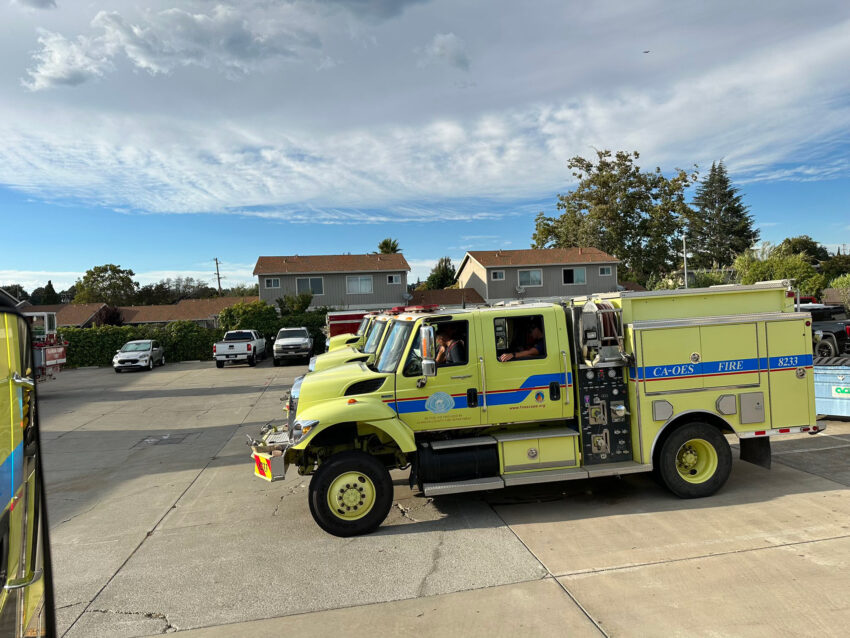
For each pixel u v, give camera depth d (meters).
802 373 6.14
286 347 26.44
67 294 89.12
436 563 4.80
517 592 4.20
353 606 4.15
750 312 6.30
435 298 38.78
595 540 5.07
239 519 6.29
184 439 11.33
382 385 5.87
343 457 5.55
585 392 6.00
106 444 11.14
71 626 4.06
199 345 31.88
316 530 5.80
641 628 3.61
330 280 37.53
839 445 7.95
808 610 3.70
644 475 7.04
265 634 3.83
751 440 6.39
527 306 6.15
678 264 46.66
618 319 5.92
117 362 27.02
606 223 45.75
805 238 66.56
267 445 5.94
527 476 5.78
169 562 5.18
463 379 5.90
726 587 4.06
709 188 64.44
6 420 1.92
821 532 4.93
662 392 5.92
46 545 2.15
